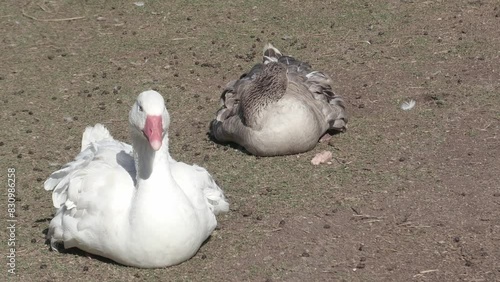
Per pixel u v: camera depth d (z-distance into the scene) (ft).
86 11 61.26
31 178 40.14
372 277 31.76
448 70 50.47
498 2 59.21
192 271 32.09
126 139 44.11
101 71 52.42
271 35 56.44
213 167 40.81
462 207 36.47
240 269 32.32
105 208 31.14
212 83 50.47
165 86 50.19
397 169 39.91
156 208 30.68
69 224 31.99
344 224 35.40
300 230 34.96
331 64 52.13
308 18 58.59
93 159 33.86
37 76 51.93
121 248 31.27
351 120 45.32
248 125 41.06
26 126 45.62
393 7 59.47
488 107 45.73
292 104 40.73
